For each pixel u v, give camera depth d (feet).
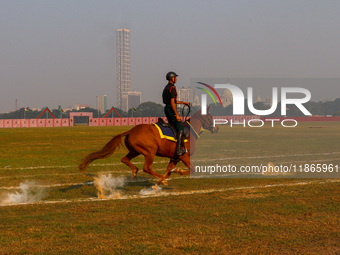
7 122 234.99
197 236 20.29
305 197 30.01
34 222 23.35
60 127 229.25
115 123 270.26
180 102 34.53
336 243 19.08
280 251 18.04
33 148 80.23
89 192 33.45
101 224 22.80
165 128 32.73
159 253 17.87
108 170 47.06
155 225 22.45
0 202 29.40
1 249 18.56
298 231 21.04
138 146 32.32
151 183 37.99
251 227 21.89
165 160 57.88
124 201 29.37
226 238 19.94
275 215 24.52
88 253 17.94
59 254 17.84
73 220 23.77
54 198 30.89
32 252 18.12
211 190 33.68
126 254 17.78
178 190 34.12
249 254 17.70
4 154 67.46
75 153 69.46
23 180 39.81
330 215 24.29
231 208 26.55
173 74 33.50
